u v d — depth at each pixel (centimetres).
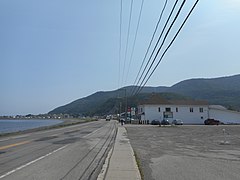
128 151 1881
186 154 1873
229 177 1133
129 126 6694
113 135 3703
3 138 3253
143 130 4959
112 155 1677
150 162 1533
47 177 1099
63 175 1141
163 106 9538
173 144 2564
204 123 8688
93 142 2688
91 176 1127
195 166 1398
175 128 5672
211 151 2036
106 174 1121
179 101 9750
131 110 10238
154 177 1132
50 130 5009
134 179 1031
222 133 4081
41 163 1437
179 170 1288
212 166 1395
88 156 1712
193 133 4138
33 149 2089
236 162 1525
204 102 9744
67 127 6200
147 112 9512
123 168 1248
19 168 1288
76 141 2792
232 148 2227
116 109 15025
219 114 9581
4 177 1092
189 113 9550
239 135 3691
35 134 3941
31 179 1060
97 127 6144
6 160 1538
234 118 9481
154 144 2564
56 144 2486
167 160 1606
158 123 7962
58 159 1584
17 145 2394
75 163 1442
